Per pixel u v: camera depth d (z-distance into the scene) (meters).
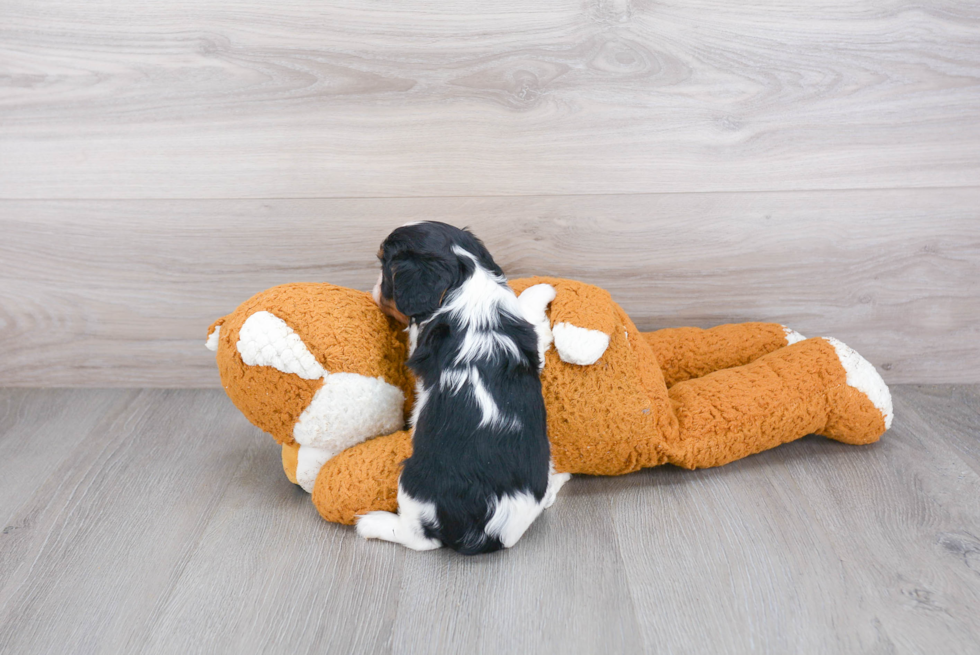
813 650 1.20
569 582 1.36
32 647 1.23
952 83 1.81
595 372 1.55
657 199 1.91
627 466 1.64
